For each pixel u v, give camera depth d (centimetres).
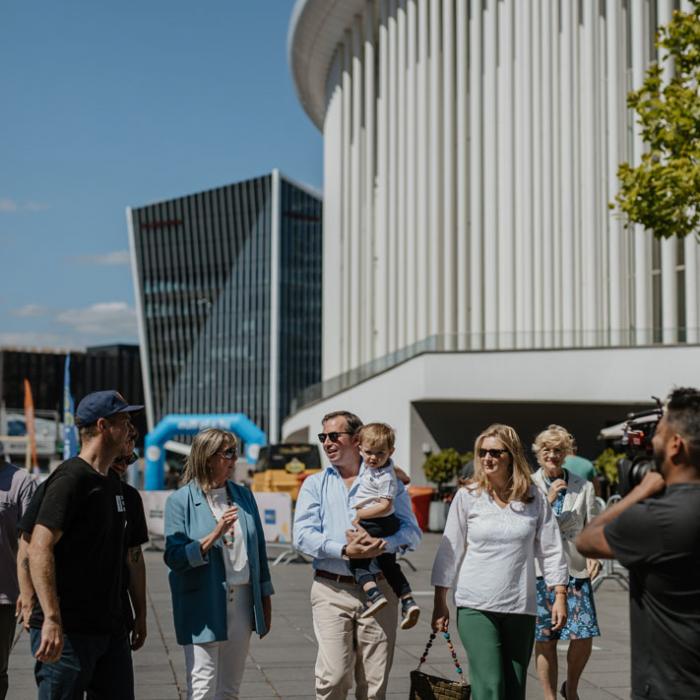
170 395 14612
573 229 3528
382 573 609
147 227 14850
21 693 812
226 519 595
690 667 371
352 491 615
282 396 13650
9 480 673
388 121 4597
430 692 580
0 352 17638
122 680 510
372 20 4828
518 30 3747
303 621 1216
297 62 5859
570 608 741
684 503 373
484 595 595
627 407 3619
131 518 557
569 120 3547
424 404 3691
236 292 14062
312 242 14100
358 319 4922
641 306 3266
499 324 3784
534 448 791
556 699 744
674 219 1527
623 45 3422
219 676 621
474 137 3944
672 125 1534
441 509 2995
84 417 512
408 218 4259
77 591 493
